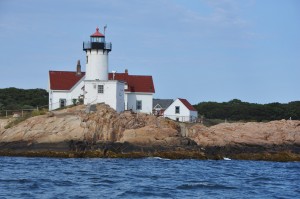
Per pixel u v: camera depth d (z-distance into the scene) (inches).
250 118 6279.5
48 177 2476.6
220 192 2162.9
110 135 3799.2
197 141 4060.0
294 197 2085.4
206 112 6510.8
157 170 2947.8
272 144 4067.4
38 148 3742.6
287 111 6402.6
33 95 5979.3
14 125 3991.1
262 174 2952.8
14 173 2615.7
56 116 3902.6
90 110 4025.6
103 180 2418.8
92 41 4468.5
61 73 4638.3
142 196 1999.3
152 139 3836.1
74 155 3695.9
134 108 4670.3
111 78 4692.4
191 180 2519.7
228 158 3993.6
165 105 5546.3
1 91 5989.2
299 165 3673.7
